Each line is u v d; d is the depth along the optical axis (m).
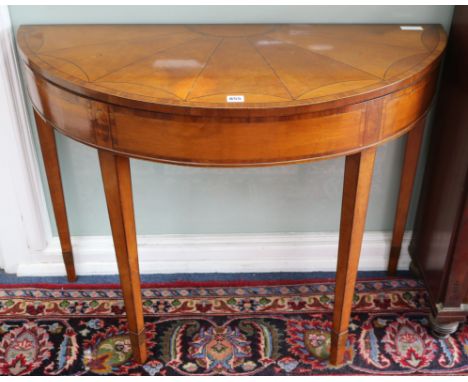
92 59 1.20
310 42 1.32
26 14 1.44
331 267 1.79
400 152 1.64
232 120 1.02
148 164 1.64
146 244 1.76
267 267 1.79
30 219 1.70
